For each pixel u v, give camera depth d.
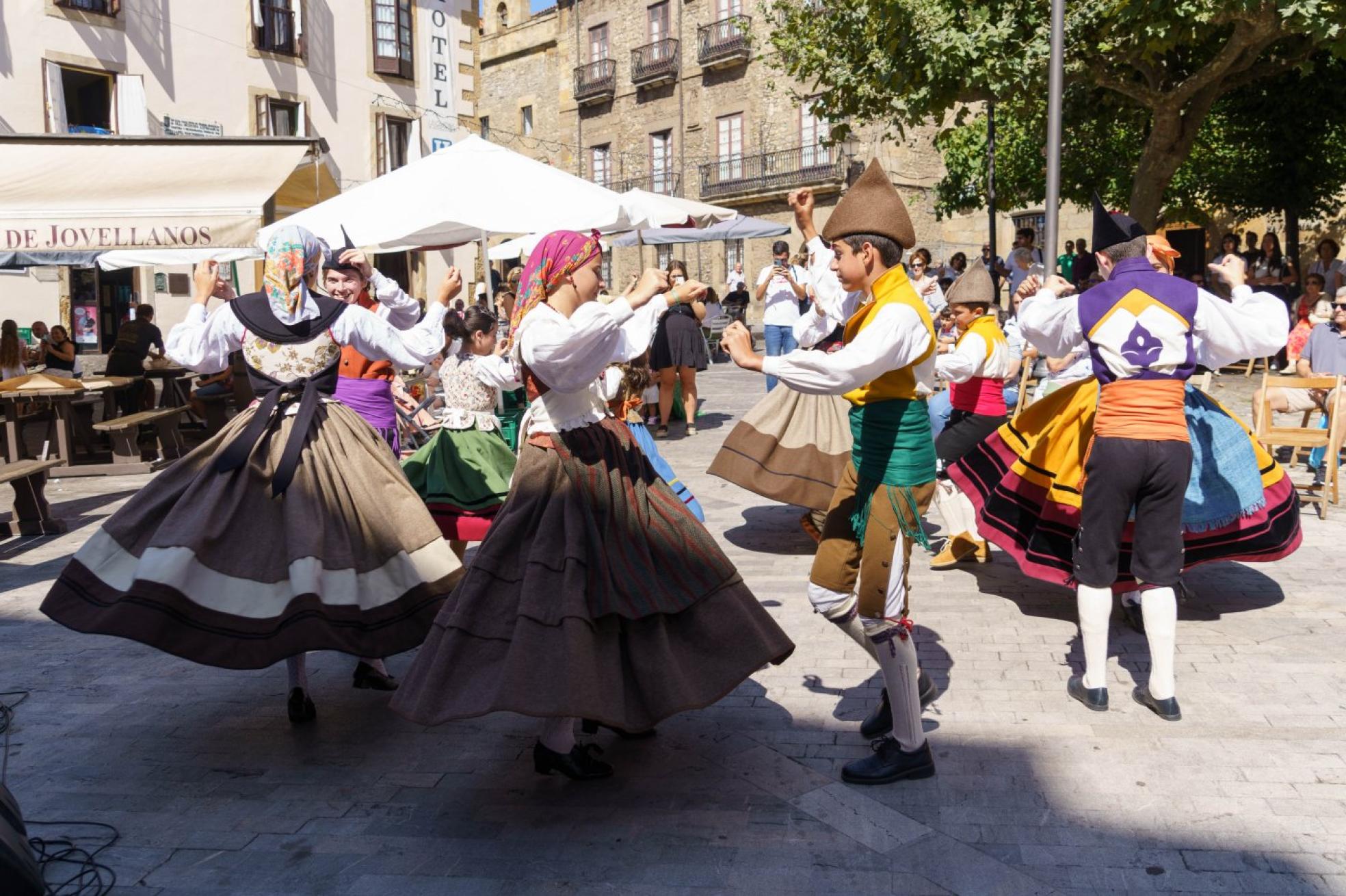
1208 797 3.38
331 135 22.31
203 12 19.91
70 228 9.12
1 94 17.22
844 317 4.07
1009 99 12.20
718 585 3.43
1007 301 17.89
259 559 3.77
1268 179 18.19
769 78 15.68
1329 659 4.56
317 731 4.18
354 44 22.67
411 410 8.79
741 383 18.22
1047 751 3.74
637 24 35.44
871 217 3.38
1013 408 9.30
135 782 3.76
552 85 38.88
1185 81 12.50
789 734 3.98
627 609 3.24
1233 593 5.56
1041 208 29.16
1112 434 3.97
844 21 13.33
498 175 7.39
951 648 4.87
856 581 3.62
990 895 2.88
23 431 13.52
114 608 3.54
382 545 3.93
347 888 3.02
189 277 20.14
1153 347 3.91
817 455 6.53
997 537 5.17
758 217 33.16
